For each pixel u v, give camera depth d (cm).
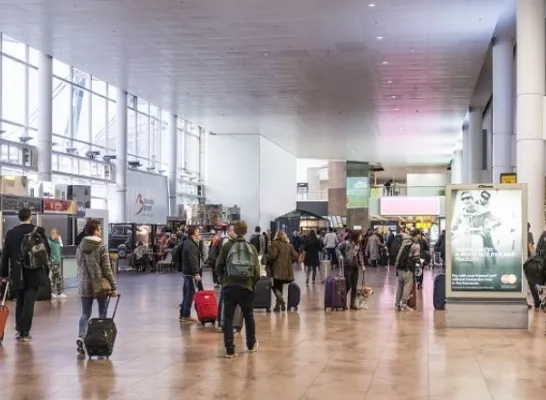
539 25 1644
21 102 2578
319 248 2114
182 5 1800
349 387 679
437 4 1767
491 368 776
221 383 697
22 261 958
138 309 1398
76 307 1422
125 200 3195
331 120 3862
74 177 2984
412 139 4675
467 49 2245
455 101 3234
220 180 4472
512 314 1116
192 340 986
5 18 1952
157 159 3906
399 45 2198
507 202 1125
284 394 648
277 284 1382
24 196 1731
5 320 952
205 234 3075
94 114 3167
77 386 684
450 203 1134
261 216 4506
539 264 1041
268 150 4722
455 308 1128
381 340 991
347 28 2002
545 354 870
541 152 1636
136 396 642
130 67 2583
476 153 3659
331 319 1246
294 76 2694
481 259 1124
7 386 684
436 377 727
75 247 1908
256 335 1040
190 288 1191
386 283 2184
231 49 2273
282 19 1917
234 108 3484
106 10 1858
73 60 2498
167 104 3403
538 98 1639
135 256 2706
